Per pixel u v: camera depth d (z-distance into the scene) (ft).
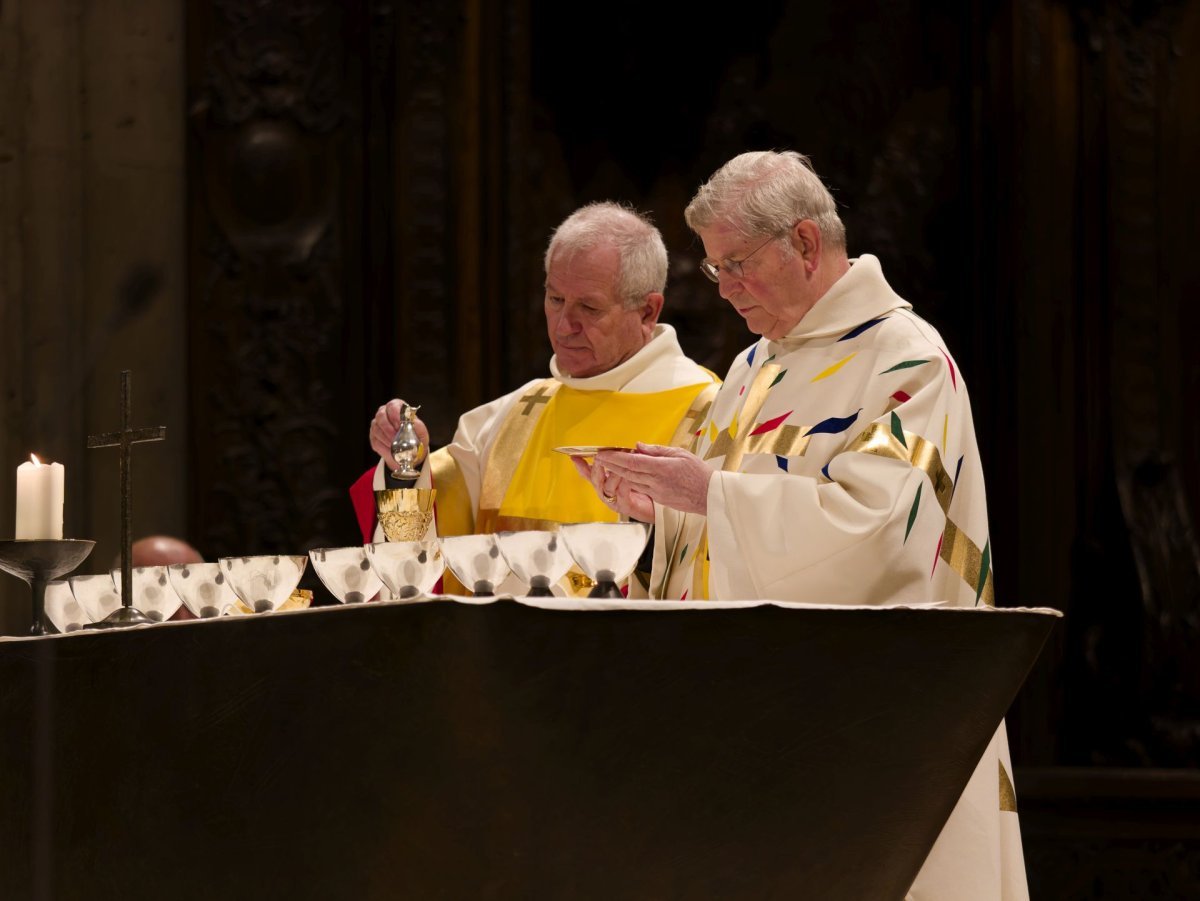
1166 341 73.46
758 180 38.83
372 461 73.15
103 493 35.29
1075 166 73.92
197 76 72.38
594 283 45.88
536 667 18.49
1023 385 73.31
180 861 19.70
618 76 75.51
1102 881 70.79
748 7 75.51
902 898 22.89
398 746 18.78
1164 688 71.87
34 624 28.68
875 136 74.90
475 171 74.43
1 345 37.27
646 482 33.83
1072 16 74.38
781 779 20.38
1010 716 72.43
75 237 43.60
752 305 39.32
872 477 33.55
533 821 19.21
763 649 19.56
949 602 34.71
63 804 20.21
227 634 18.89
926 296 74.28
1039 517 72.90
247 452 72.08
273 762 19.10
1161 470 73.05
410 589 25.81
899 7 75.10
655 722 19.39
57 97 44.52
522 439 47.09
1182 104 74.28
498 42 75.10
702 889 20.45
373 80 74.43
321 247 73.56
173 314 68.54
